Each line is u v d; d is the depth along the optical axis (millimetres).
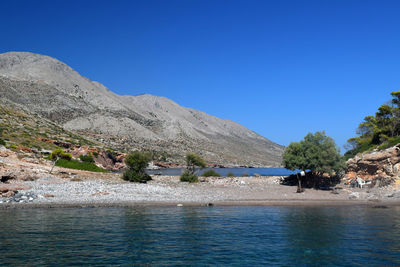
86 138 143125
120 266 12688
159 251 14688
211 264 13086
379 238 17375
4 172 37250
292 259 13828
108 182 41688
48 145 86875
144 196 32531
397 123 56156
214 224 20656
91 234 17516
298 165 41812
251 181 53250
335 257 14164
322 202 31359
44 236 16969
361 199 33438
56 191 32938
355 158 47375
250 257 14047
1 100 138875
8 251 14367
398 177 40312
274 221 21844
